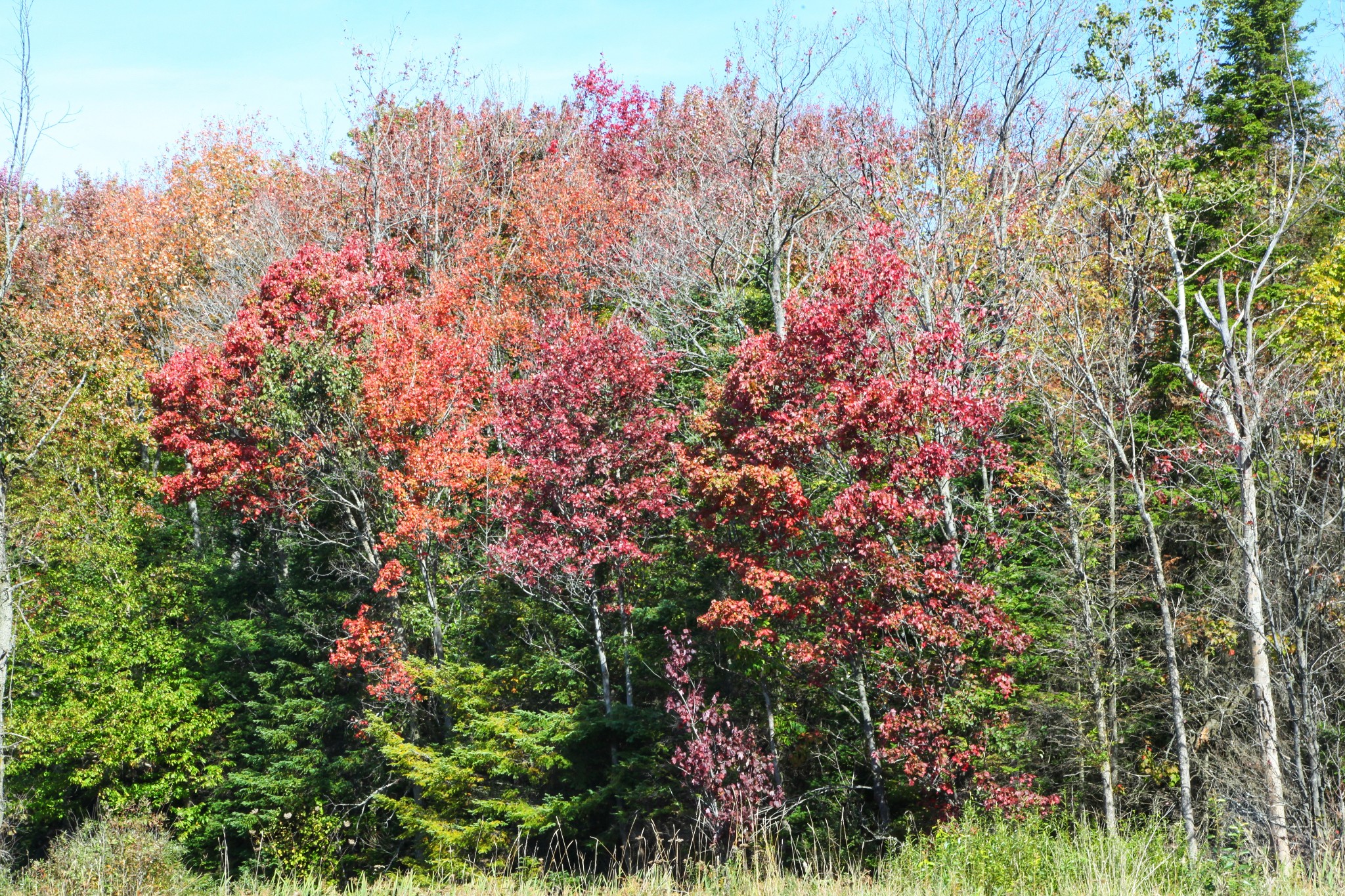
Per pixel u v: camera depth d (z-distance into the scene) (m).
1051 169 25.52
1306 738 14.43
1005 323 21.28
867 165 26.34
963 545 19.66
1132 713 21.20
